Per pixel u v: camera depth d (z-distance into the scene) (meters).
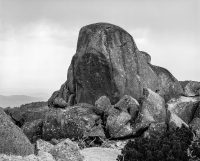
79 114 37.06
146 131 35.03
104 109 38.25
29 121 40.53
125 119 36.06
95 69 43.38
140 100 40.44
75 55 46.19
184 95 45.09
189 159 25.20
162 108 39.31
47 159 23.22
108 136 35.66
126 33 45.16
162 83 46.72
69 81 47.12
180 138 27.81
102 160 27.59
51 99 49.28
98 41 43.75
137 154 25.11
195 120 38.75
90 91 43.66
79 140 34.81
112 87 42.84
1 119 23.05
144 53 50.03
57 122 36.25
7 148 22.53
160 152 24.42
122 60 43.78
